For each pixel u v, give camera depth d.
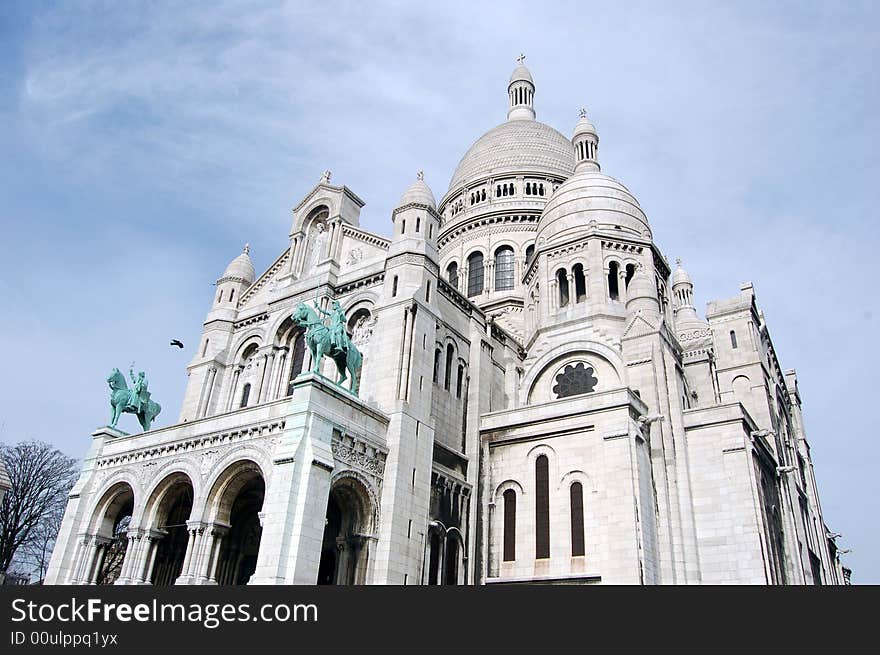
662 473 40.06
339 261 48.97
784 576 43.53
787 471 47.62
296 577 28.58
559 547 37.53
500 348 51.88
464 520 40.94
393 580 33.44
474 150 86.62
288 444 31.47
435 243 45.34
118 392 44.16
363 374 41.94
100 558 39.81
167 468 37.28
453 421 43.69
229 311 53.66
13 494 68.38
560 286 55.00
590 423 39.19
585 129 67.12
